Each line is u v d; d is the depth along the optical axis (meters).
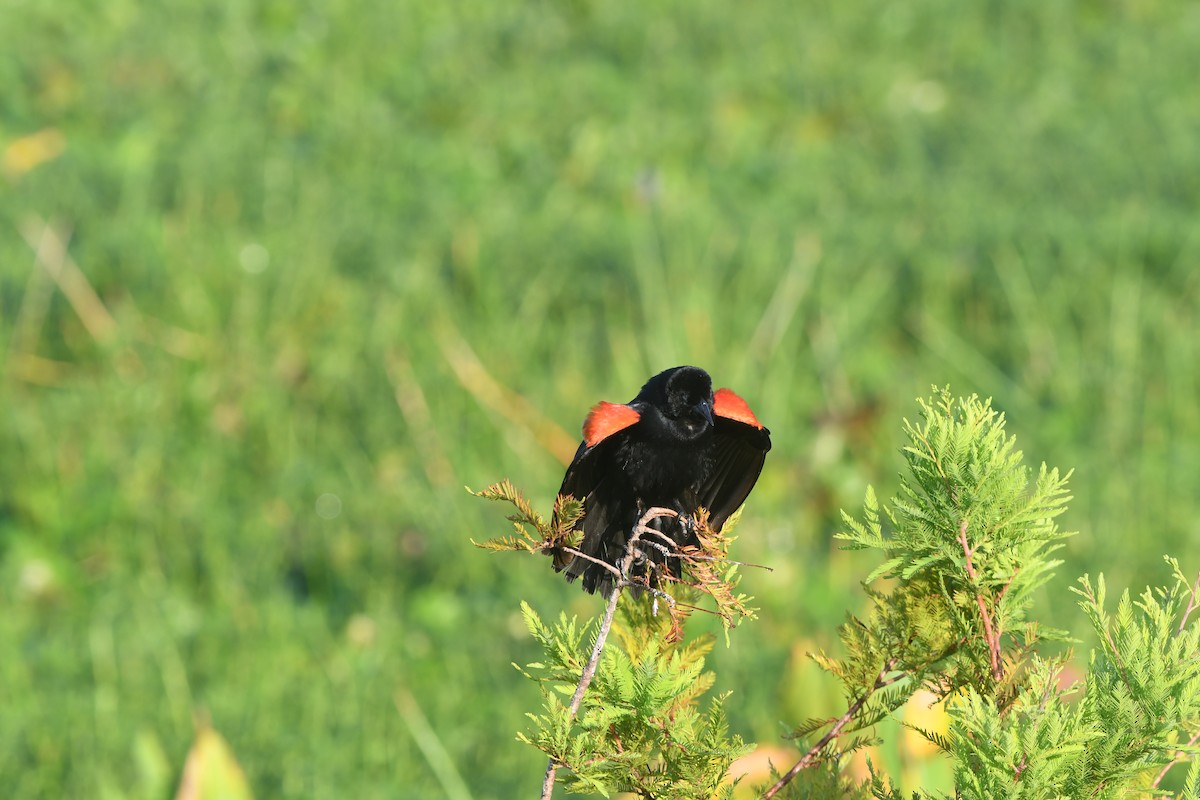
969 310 14.38
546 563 11.05
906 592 3.72
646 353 13.18
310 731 9.05
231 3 20.20
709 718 3.66
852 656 3.79
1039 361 13.71
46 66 18.05
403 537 11.26
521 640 10.14
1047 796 3.25
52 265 13.30
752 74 19.69
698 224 14.78
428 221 14.75
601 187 16.30
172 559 10.98
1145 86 20.12
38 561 10.95
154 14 19.92
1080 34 22.05
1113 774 3.23
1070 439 12.70
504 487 3.80
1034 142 18.19
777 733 8.61
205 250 13.65
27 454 11.72
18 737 8.80
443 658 10.04
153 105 17.39
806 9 22.05
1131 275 14.50
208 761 6.71
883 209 16.06
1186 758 3.34
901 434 12.59
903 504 3.62
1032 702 3.38
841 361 13.41
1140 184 16.91
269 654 9.92
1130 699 3.24
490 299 13.55
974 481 3.51
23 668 9.62
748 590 10.51
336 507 11.55
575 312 13.77
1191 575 10.60
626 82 19.31
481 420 12.30
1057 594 10.16
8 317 13.04
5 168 15.91
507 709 9.38
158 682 9.43
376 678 9.62
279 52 19.11
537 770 8.85
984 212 15.70
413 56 19.62
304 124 17.62
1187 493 11.59
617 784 3.51
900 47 21.33
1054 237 15.07
